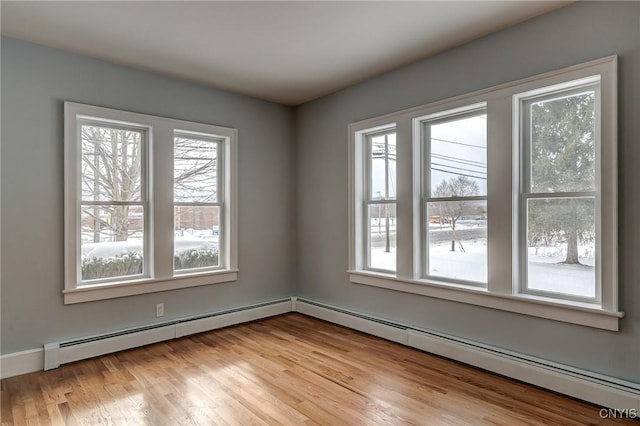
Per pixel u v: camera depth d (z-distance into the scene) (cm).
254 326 409
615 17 230
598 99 244
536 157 274
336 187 424
